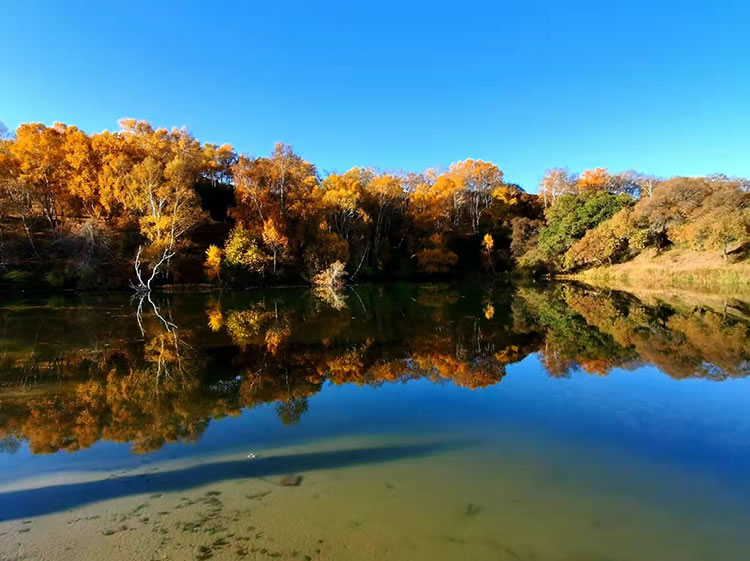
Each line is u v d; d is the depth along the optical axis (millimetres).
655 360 14352
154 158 49250
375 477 6449
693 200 49000
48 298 33969
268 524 5223
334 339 18578
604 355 15164
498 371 13250
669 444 7750
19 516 5492
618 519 5414
